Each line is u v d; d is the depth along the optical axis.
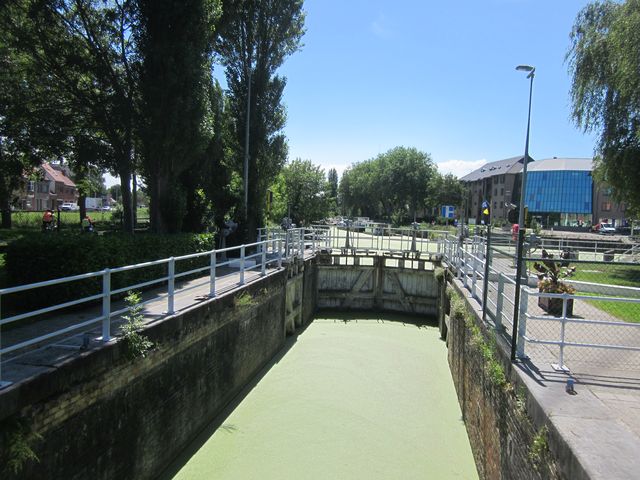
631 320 8.98
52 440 4.86
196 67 12.93
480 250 13.73
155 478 7.08
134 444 6.43
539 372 5.57
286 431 8.92
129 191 15.01
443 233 21.22
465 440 8.77
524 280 9.34
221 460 7.82
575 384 5.21
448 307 15.77
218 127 17.30
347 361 13.20
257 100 20.86
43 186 75.25
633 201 19.75
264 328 12.64
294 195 38.97
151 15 12.57
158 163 13.77
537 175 76.38
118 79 13.63
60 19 12.84
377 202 84.88
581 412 4.46
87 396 5.41
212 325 9.06
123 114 13.32
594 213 73.75
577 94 20.02
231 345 10.18
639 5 16.52
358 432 8.97
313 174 39.91
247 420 9.34
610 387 5.17
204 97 13.49
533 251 20.17
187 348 7.99
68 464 5.11
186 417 8.07
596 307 10.44
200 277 13.12
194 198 16.81
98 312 8.37
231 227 17.03
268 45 20.78
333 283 21.08
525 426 5.11
